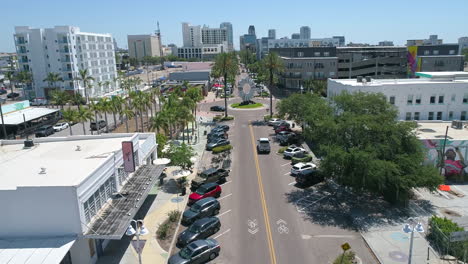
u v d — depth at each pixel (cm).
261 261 2447
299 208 3266
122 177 3045
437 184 3028
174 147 3988
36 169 2766
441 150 3803
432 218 2714
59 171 2698
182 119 5559
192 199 3325
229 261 2455
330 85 6094
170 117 5175
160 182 3856
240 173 4269
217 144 5378
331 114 4191
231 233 2827
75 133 6750
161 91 11794
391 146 3180
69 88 10519
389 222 2942
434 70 10856
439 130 4325
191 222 2952
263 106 9594
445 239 2448
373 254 2488
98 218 2438
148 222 3002
